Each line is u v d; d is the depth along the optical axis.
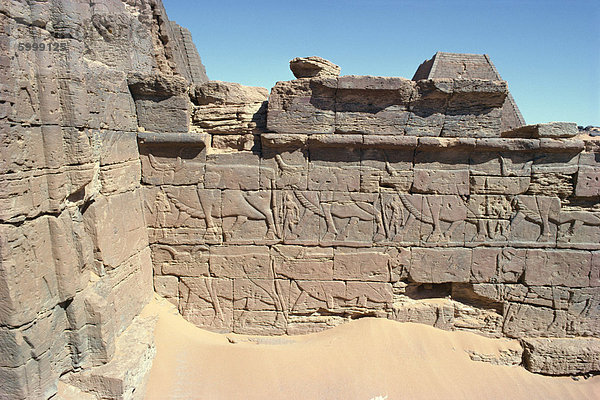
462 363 7.04
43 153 4.78
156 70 9.16
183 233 7.20
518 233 7.24
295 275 7.32
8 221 4.24
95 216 5.57
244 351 6.78
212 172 7.00
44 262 4.83
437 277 7.36
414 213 7.16
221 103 7.36
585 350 7.23
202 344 6.79
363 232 7.21
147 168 7.00
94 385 5.24
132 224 6.64
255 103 7.42
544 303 7.45
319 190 7.08
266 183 7.04
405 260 7.30
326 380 6.31
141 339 6.08
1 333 4.40
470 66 15.35
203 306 7.43
